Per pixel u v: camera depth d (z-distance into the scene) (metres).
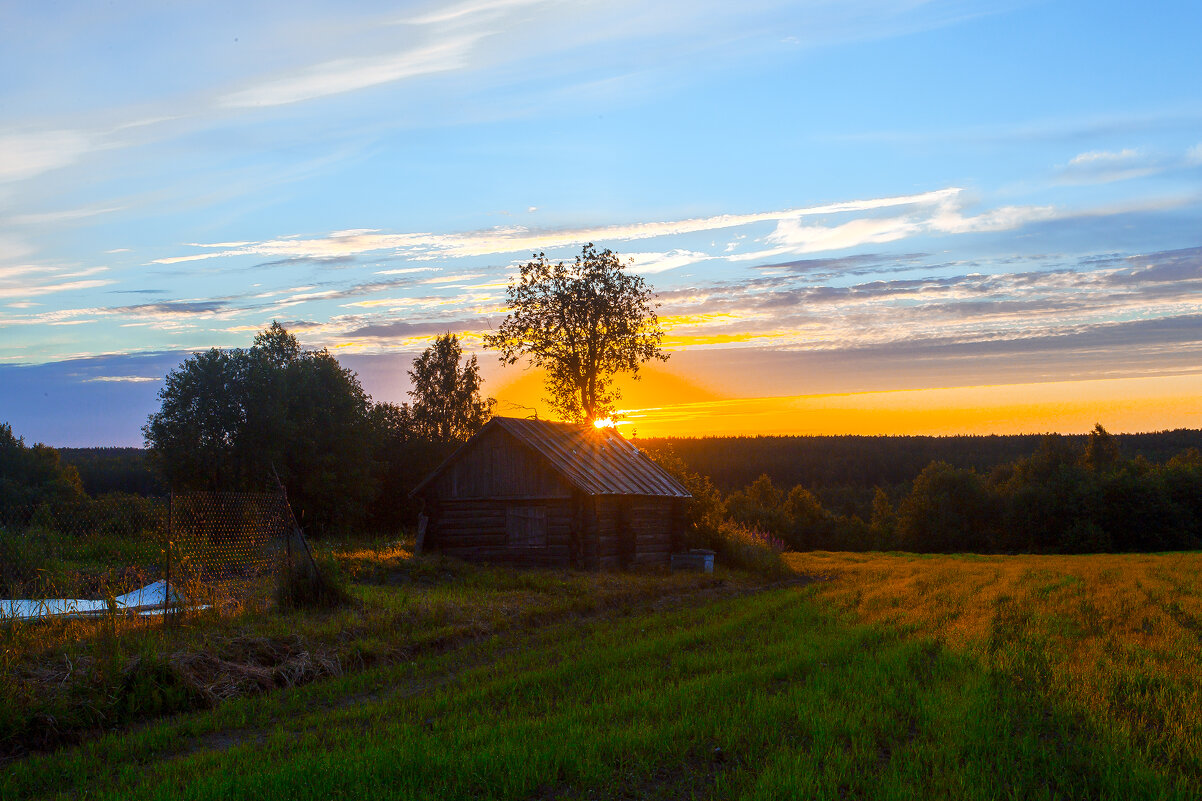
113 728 10.38
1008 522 84.06
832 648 14.20
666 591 25.11
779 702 10.39
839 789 7.73
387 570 23.62
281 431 46.25
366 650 14.08
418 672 13.43
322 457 47.50
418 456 57.09
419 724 9.97
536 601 20.77
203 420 46.38
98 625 13.01
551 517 28.83
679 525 33.91
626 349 51.75
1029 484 90.31
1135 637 15.68
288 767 7.98
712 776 8.08
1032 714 9.95
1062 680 11.46
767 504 96.00
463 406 62.78
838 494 138.00
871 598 22.86
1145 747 8.78
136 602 16.05
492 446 30.06
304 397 48.84
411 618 16.70
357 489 49.56
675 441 178.88
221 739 9.98
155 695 10.96
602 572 27.36
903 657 13.19
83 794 7.92
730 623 17.59
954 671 12.23
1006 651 13.78
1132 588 25.72
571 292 50.81
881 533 93.56
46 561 17.25
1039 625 17.12
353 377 54.56
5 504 45.12
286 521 18.05
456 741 8.83
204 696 11.38
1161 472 83.69
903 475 155.00
